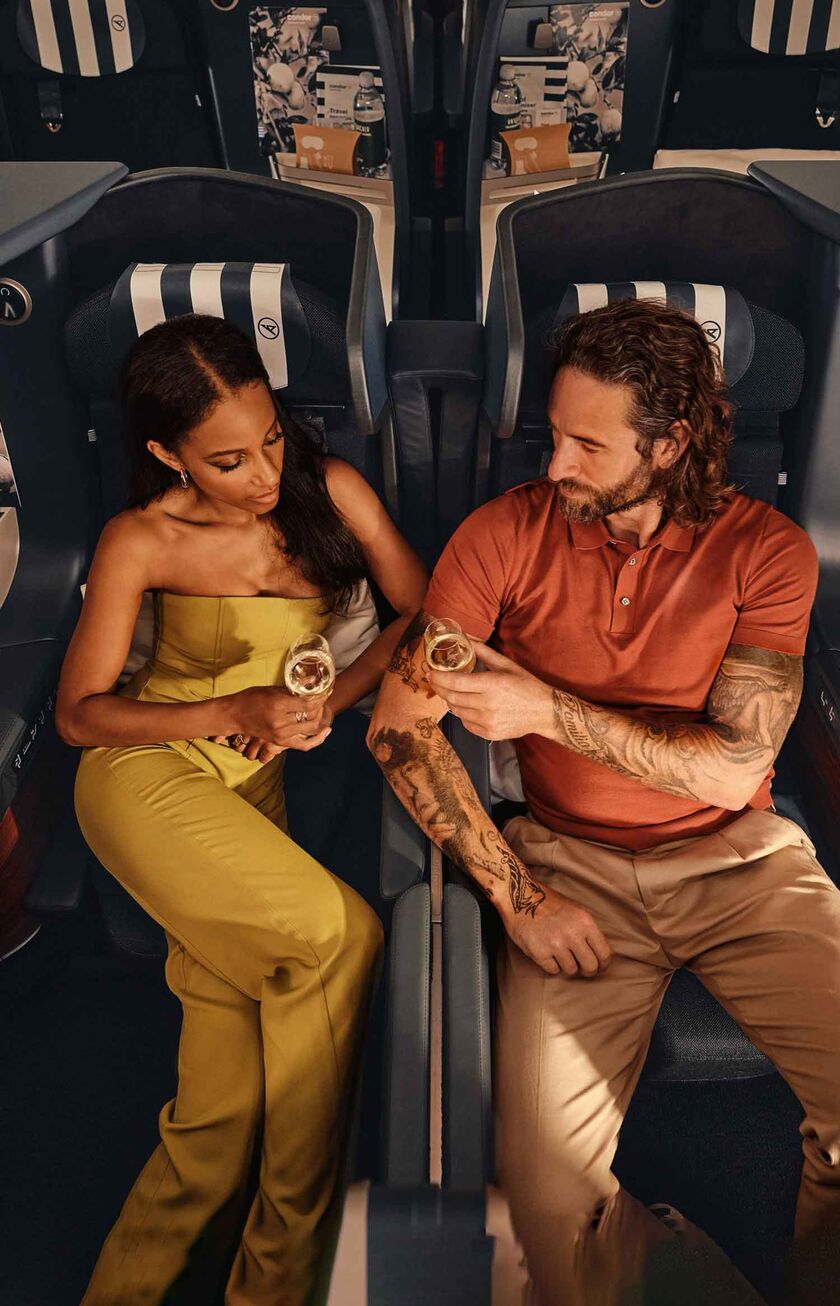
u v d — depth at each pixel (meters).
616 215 1.90
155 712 1.62
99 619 1.68
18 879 1.88
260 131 3.05
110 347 1.90
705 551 1.51
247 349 1.51
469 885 1.62
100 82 3.12
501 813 1.79
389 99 2.88
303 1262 1.35
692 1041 1.56
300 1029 1.44
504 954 1.55
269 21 2.80
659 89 2.88
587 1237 1.33
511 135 2.95
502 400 1.81
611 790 1.59
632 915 1.57
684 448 1.42
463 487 2.17
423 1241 0.99
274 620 1.75
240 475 1.54
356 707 1.92
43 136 3.27
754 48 2.89
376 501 1.81
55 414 2.04
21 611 2.03
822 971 1.45
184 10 2.91
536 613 1.57
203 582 1.73
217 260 2.01
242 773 1.74
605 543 1.52
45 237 1.73
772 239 1.90
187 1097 1.51
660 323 1.37
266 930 1.48
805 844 1.62
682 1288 1.35
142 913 1.78
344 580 1.78
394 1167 1.18
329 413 1.96
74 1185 1.81
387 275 3.11
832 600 2.02
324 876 1.54
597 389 1.36
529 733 1.56
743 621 1.52
